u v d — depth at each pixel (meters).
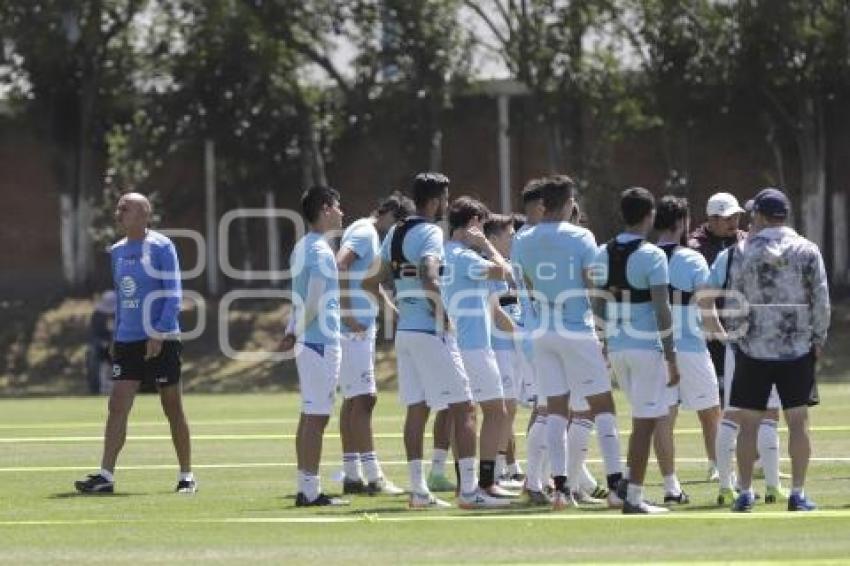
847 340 121.81
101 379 124.94
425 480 51.88
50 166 148.12
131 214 51.44
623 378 43.09
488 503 45.25
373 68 141.75
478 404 46.75
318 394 45.94
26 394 127.06
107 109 148.00
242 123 141.25
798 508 42.22
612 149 138.50
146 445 67.75
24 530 41.03
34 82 145.12
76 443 69.94
